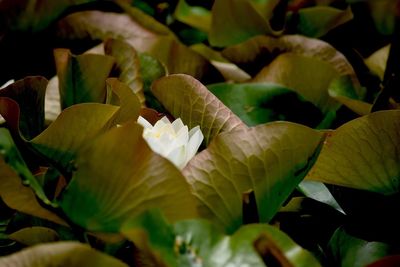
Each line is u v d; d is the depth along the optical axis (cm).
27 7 171
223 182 128
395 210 138
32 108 141
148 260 125
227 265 115
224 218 127
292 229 139
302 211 140
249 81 166
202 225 117
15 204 124
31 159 134
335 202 142
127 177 121
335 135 134
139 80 156
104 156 121
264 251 114
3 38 173
